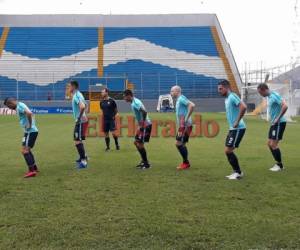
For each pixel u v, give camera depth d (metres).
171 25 58.06
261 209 6.87
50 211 6.77
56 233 5.75
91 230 5.87
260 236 5.64
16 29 56.28
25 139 9.77
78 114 10.80
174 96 10.60
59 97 49.44
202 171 10.34
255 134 20.81
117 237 5.61
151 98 50.66
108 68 52.69
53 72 51.81
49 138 18.77
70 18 57.50
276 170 10.38
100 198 7.58
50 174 10.01
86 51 54.31
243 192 8.03
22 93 49.53
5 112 43.22
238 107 9.18
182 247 5.28
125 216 6.48
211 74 52.75
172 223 6.14
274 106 10.23
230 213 6.64
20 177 9.66
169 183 8.89
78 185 8.70
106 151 14.55
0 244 5.39
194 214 6.59
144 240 5.51
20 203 7.25
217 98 48.97
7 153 13.89
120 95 47.50
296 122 30.38
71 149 14.88
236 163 9.40
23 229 5.92
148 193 7.96
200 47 55.66
